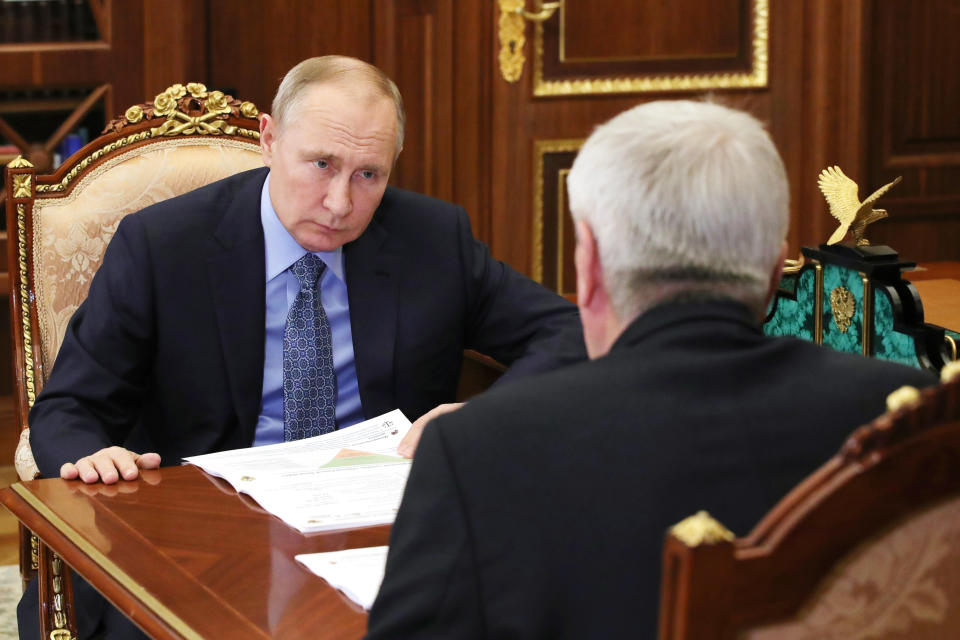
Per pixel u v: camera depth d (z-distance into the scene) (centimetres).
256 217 231
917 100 548
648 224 112
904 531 89
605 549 102
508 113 516
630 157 113
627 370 110
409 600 103
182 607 136
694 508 103
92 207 258
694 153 112
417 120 522
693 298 114
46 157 471
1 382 496
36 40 468
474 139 519
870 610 90
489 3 511
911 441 88
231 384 227
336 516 162
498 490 105
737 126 116
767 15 517
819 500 87
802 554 87
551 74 516
